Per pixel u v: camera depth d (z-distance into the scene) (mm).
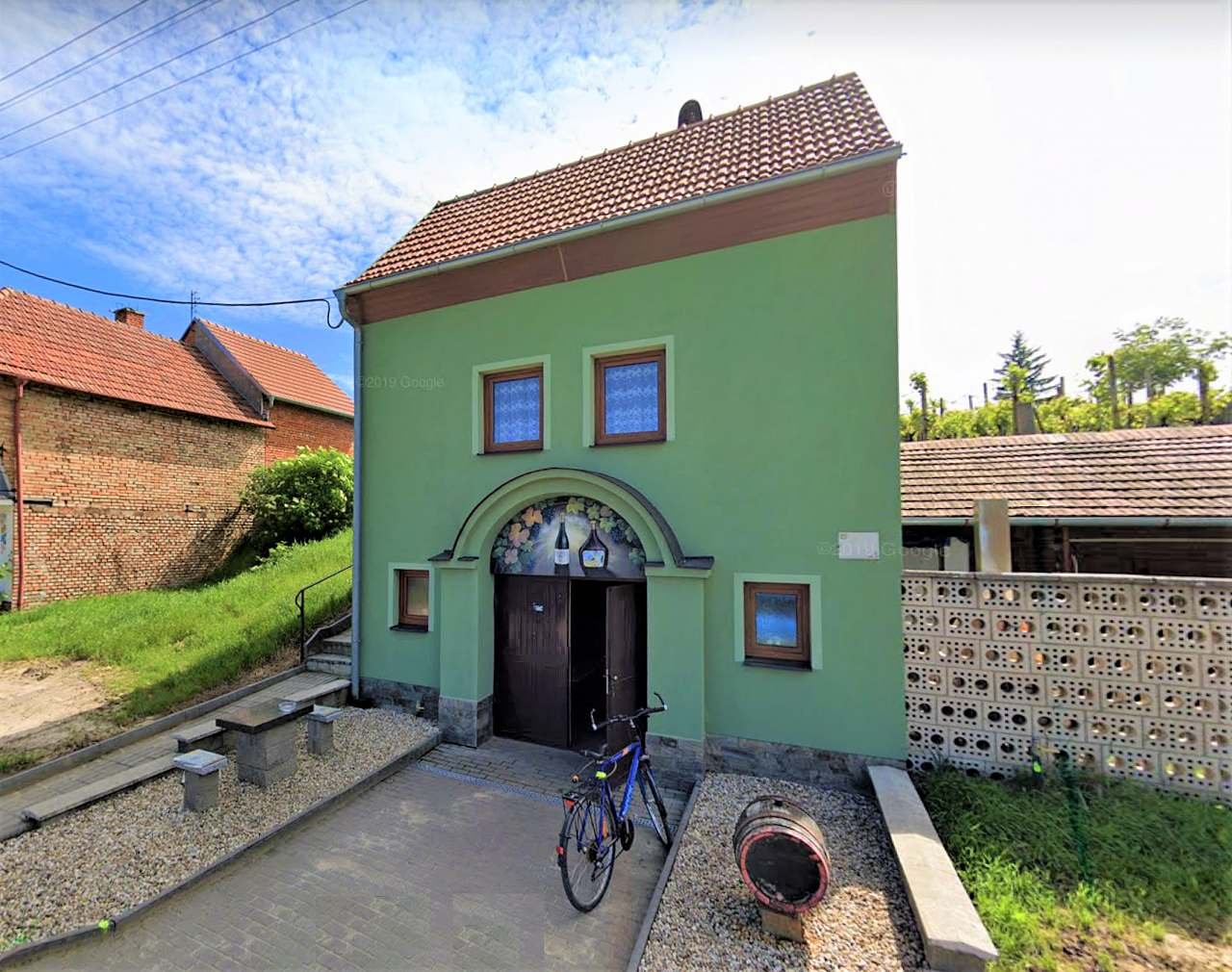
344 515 17016
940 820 4535
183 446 15633
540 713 7047
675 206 6027
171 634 9938
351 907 4035
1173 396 26781
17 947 3533
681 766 5844
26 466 12273
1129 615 5016
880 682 5445
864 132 6035
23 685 8094
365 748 6605
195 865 4410
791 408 5816
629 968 3312
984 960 3025
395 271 7777
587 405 6715
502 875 4414
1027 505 8469
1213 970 3102
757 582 5938
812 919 3625
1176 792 4828
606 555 6516
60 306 15477
